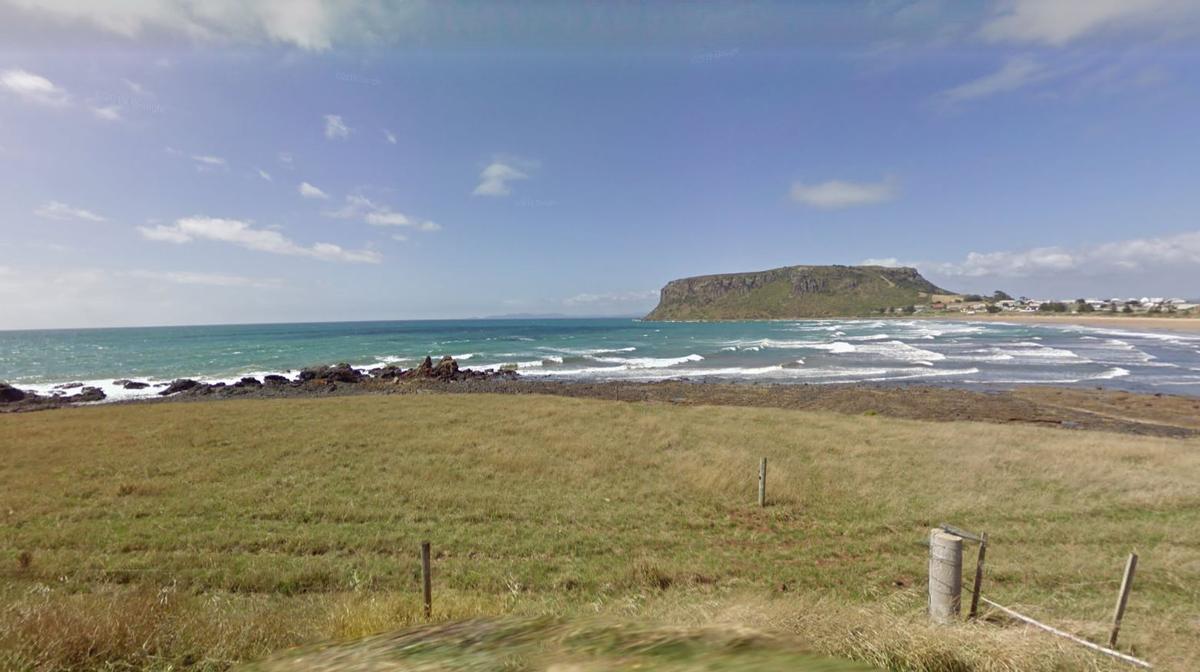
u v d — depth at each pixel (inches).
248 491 502.9
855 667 129.0
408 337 4589.1
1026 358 2340.1
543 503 485.4
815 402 1330.0
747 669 123.1
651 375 1996.8
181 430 797.9
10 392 1485.0
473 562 362.0
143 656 193.5
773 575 346.3
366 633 210.1
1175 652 220.1
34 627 197.9
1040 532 416.8
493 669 131.2
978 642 166.6
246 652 198.2
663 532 426.0
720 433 812.0
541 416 948.6
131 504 467.8
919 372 1932.8
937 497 511.8
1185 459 649.6
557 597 303.7
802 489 534.0
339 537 399.2
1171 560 355.3
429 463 616.7
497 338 4379.9
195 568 342.0
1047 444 741.3
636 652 135.0
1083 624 244.8
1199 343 3115.2
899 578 341.7
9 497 479.5
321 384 1704.0
